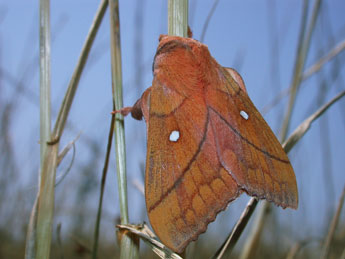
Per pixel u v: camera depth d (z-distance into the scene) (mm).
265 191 86
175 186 84
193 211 83
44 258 90
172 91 90
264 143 90
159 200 83
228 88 93
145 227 89
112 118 94
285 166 89
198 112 89
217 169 86
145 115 92
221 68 94
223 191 85
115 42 93
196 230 82
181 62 90
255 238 126
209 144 88
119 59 93
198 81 90
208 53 92
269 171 88
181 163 86
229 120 90
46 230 91
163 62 90
